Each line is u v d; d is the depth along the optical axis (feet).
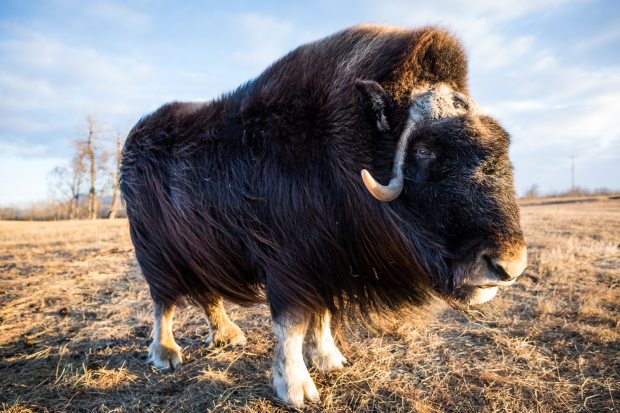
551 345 10.98
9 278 20.81
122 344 12.05
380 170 7.73
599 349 10.65
